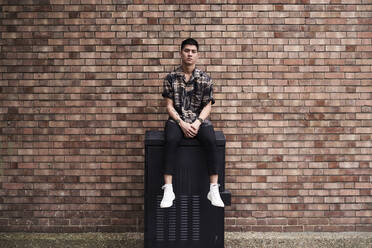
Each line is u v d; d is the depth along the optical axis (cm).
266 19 441
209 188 371
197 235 376
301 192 450
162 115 445
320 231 450
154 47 442
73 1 440
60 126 447
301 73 444
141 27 441
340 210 450
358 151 448
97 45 443
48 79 445
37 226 450
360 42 444
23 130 447
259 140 447
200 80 373
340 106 447
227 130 446
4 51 443
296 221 450
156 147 368
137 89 445
